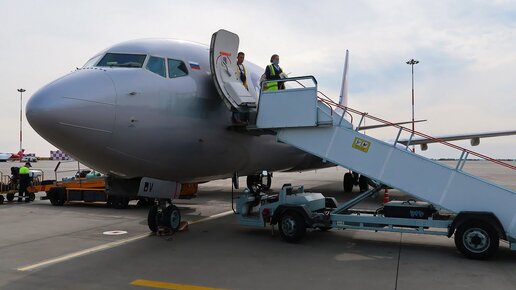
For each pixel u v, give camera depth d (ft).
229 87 28.76
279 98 28.12
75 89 22.59
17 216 40.83
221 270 21.01
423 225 25.17
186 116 27.50
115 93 23.86
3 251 25.44
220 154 31.12
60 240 28.73
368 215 27.84
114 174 27.22
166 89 26.63
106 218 39.40
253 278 19.61
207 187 78.95
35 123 21.84
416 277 19.69
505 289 17.90
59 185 52.80
